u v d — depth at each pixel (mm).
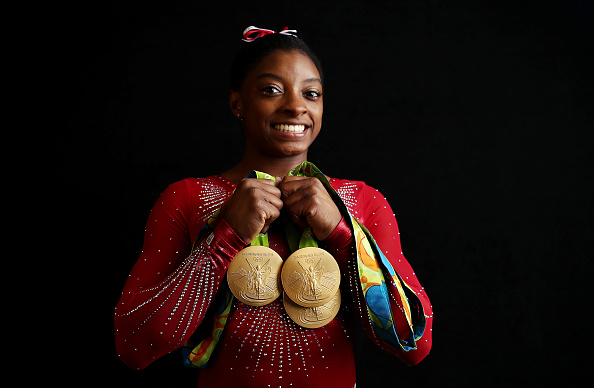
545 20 2258
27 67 2205
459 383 2154
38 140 2189
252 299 1203
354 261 1244
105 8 2250
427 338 1308
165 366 2146
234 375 1241
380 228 1414
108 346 2145
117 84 2234
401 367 2164
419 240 2211
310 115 1384
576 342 2150
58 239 2166
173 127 2242
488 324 2174
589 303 2160
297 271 1204
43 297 2137
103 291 2170
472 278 2189
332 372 1267
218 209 1243
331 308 1232
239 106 1497
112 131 2221
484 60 2258
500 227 2203
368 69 2271
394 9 2283
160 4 2266
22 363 2102
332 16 2283
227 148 2248
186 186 1404
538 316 2166
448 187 2229
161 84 2248
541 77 2240
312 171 1329
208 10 2273
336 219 1230
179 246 1338
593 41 2234
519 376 2150
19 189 2164
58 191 2186
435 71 2266
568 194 2199
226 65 2266
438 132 2248
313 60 1480
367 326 1276
